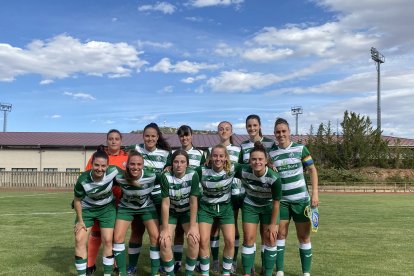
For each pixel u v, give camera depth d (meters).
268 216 5.68
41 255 7.38
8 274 6.04
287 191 5.84
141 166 5.38
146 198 5.62
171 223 5.71
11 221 12.08
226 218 5.66
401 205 19.61
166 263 5.55
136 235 6.10
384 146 45.03
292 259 7.16
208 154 5.66
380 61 55.19
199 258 5.98
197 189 5.42
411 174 42.97
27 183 33.97
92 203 5.54
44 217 13.06
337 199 24.58
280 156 5.90
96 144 37.72
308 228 5.84
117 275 6.02
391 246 8.46
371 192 35.12
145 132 6.08
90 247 6.10
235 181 6.14
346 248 8.23
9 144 37.12
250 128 6.36
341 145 45.25
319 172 40.69
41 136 40.31
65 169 37.53
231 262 5.66
